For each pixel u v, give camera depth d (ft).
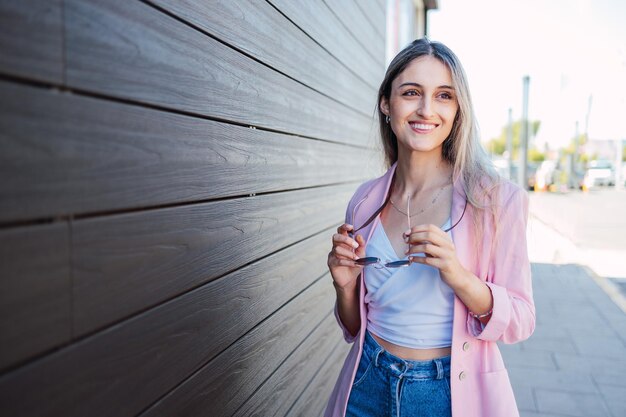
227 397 5.00
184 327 4.11
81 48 2.86
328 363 9.49
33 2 2.51
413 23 26.30
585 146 118.21
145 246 3.53
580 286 22.27
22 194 2.46
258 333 5.83
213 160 4.58
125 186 3.28
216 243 4.68
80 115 2.86
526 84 63.62
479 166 4.74
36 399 2.57
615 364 13.51
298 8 7.14
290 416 7.13
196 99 4.24
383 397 4.68
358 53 11.58
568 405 11.27
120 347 3.27
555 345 15.03
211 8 4.50
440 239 4.06
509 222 4.47
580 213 49.98
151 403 3.65
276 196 6.40
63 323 2.75
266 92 5.93
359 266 4.99
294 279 7.22
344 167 10.36
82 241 2.90
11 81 2.40
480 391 4.45
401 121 4.87
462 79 4.72
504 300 4.25
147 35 3.52
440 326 4.59
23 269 2.48
